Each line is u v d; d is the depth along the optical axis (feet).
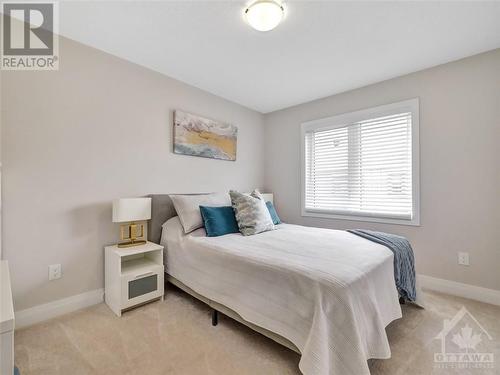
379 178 9.52
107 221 7.48
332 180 10.91
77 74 6.89
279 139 12.75
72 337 5.53
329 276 4.34
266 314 4.84
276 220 9.75
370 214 9.65
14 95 5.90
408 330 5.86
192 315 6.56
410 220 8.69
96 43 7.03
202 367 4.64
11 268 5.84
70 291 6.73
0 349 2.45
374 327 4.41
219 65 8.30
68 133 6.72
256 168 12.86
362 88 9.93
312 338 3.89
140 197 8.25
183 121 9.45
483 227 7.43
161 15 5.90
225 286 5.76
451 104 7.93
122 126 7.83
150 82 8.54
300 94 10.71
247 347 5.24
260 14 5.49
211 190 10.65
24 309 6.02
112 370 4.54
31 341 5.37
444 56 7.65
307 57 7.77
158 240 8.33
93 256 7.17
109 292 7.00
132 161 8.07
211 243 6.67
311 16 5.88
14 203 5.89
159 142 8.81
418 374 4.45
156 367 4.63
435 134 8.21
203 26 6.31
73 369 4.56
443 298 7.57
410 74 8.74
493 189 7.27
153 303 7.21
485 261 7.39
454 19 5.96
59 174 6.56
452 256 7.93
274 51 7.45
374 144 9.64
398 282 6.08
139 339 5.48
